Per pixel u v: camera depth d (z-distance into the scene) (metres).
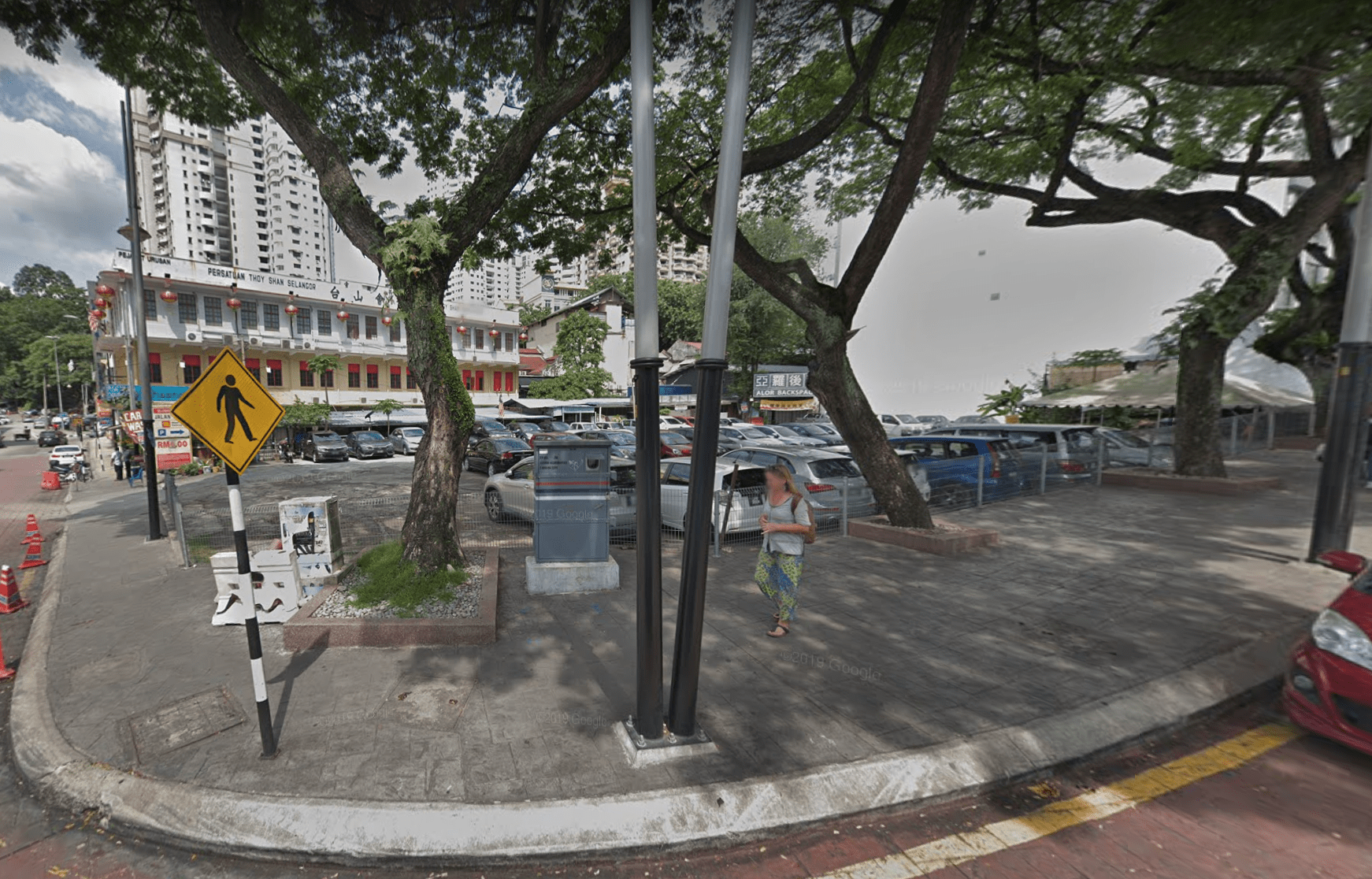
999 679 4.26
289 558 5.66
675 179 9.79
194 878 2.74
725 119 3.21
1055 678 4.26
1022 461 11.28
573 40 7.69
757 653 4.73
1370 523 8.79
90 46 7.05
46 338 64.06
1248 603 5.68
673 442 21.77
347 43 7.29
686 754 3.35
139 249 10.26
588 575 6.39
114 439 27.66
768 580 5.19
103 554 8.89
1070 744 3.52
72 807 3.20
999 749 3.42
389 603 5.54
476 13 7.07
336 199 6.41
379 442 26.44
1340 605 3.58
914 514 8.12
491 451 18.09
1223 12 6.41
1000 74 10.12
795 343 34.03
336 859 2.79
